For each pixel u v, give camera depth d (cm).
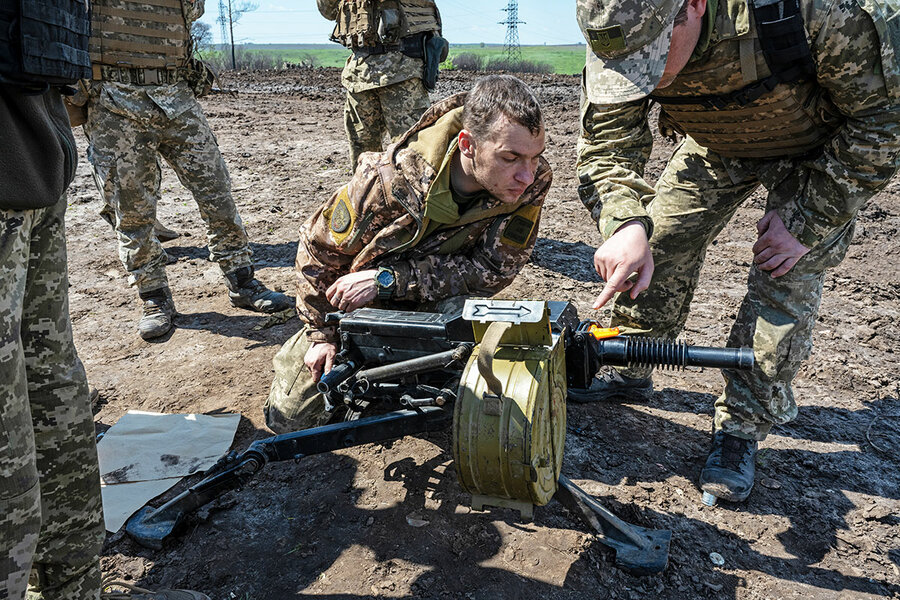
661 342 236
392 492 289
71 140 180
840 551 269
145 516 268
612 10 223
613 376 357
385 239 268
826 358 409
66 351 187
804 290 272
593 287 494
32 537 158
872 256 559
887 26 214
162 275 448
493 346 194
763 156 280
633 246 247
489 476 207
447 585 243
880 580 256
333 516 277
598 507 257
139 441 323
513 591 241
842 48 220
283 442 253
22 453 155
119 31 388
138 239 429
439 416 235
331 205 276
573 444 326
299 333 319
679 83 256
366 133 574
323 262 282
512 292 479
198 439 325
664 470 311
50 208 181
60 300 184
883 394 377
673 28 226
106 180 412
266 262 552
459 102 253
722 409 300
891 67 217
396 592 240
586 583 246
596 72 241
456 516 275
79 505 191
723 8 229
